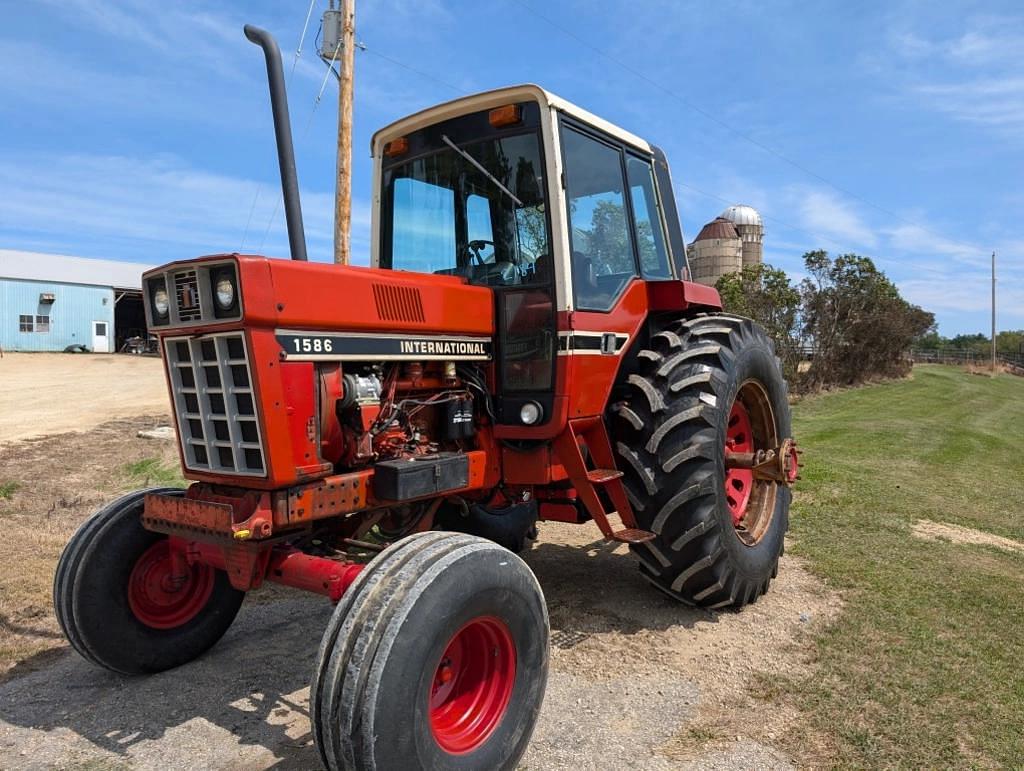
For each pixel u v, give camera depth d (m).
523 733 2.86
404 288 3.43
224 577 3.88
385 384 3.43
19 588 4.64
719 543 4.17
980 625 4.26
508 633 2.82
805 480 8.24
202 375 3.04
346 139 8.03
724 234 26.23
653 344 4.55
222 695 3.44
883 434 13.34
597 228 4.21
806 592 4.82
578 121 4.06
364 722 2.32
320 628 4.23
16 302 34.19
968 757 2.94
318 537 3.61
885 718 3.22
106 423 12.62
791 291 20.30
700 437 4.11
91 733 3.11
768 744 3.04
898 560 5.45
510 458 3.96
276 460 2.89
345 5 7.94
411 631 2.42
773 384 5.08
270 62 4.43
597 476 3.94
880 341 25.16
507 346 3.93
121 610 3.49
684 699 3.41
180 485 7.61
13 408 14.77
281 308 2.89
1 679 3.60
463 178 4.17
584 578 5.11
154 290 3.12
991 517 7.12
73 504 7.00
